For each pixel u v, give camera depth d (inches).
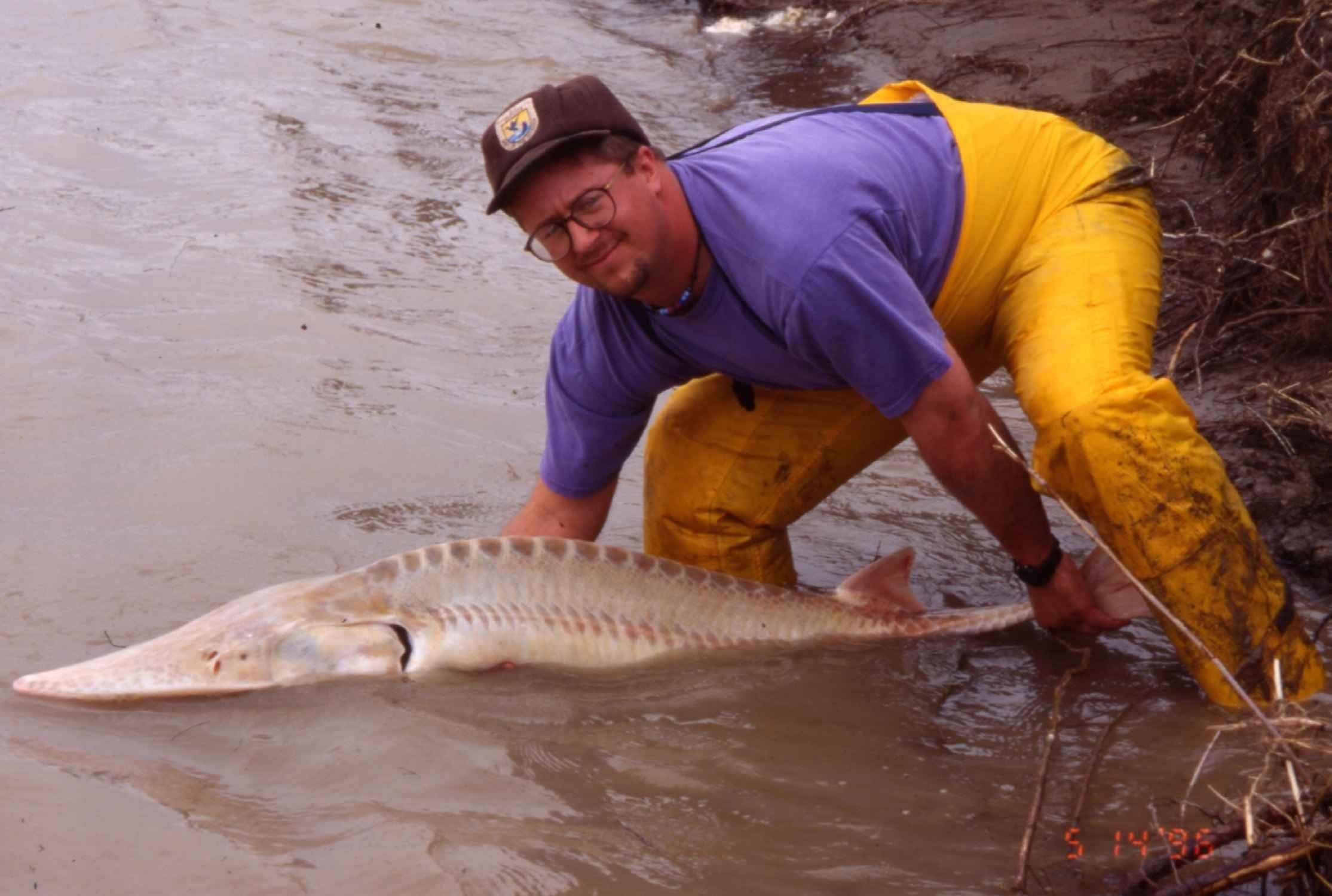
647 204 134.0
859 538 194.7
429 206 313.0
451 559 154.0
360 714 140.9
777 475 167.8
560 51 438.0
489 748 136.6
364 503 191.6
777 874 118.6
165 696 142.2
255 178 321.1
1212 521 139.9
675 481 171.2
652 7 502.9
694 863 120.0
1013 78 374.9
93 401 213.8
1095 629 158.2
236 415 212.7
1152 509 139.3
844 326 133.7
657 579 159.9
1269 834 112.0
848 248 133.1
